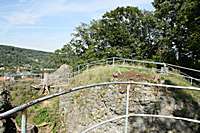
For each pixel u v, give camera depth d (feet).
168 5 119.75
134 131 58.39
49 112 100.12
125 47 177.27
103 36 183.21
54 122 96.17
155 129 58.39
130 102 60.39
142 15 181.37
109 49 172.35
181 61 117.08
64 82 116.26
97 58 173.06
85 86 13.79
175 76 71.05
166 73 69.36
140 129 58.44
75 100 78.43
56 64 224.33
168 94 60.80
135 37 180.96
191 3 87.10
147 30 176.24
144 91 60.64
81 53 212.23
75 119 76.69
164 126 58.59
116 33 179.32
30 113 100.37
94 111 66.69
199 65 107.04
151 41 172.96
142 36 179.11
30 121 97.25
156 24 150.20
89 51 180.34
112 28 182.80
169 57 122.62
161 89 61.00
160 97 60.39
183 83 65.67
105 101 64.13
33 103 8.96
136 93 60.70
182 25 110.01
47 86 116.26
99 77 69.67
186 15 91.35
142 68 71.31
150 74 64.85
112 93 63.05
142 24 177.58
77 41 213.46
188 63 113.29
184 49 113.80
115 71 67.56
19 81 121.29
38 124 95.50
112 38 179.52
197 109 60.49
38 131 92.84
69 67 121.39
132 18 181.68
